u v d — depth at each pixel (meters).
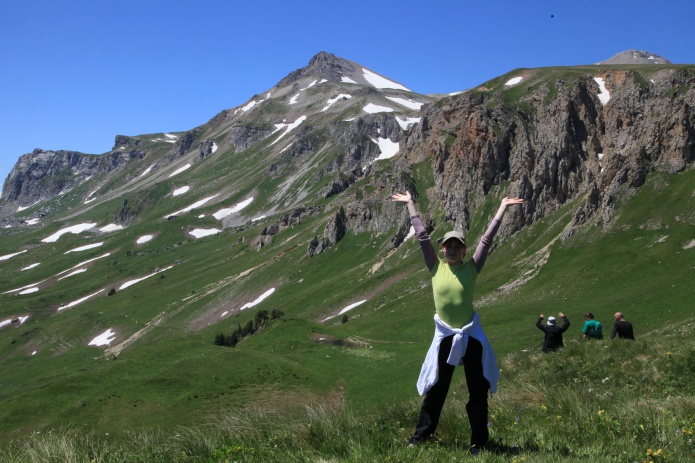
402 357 76.25
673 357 18.06
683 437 9.07
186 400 59.06
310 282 187.88
